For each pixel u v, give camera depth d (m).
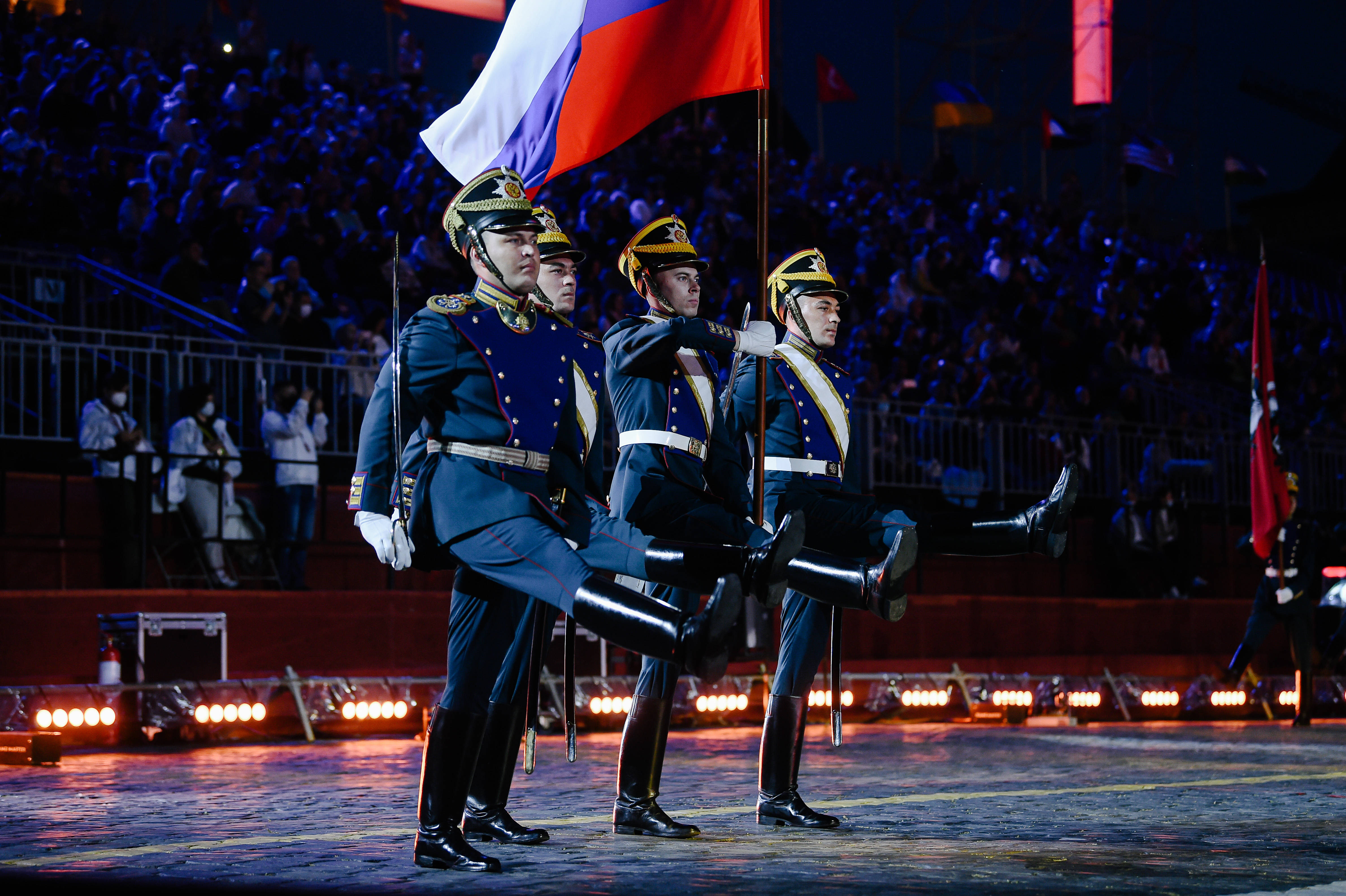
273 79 21.02
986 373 18.62
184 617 10.80
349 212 17.59
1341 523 17.84
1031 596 16.53
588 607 4.05
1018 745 10.32
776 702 5.57
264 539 12.52
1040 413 17.45
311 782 7.43
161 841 5.10
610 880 4.13
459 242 4.75
